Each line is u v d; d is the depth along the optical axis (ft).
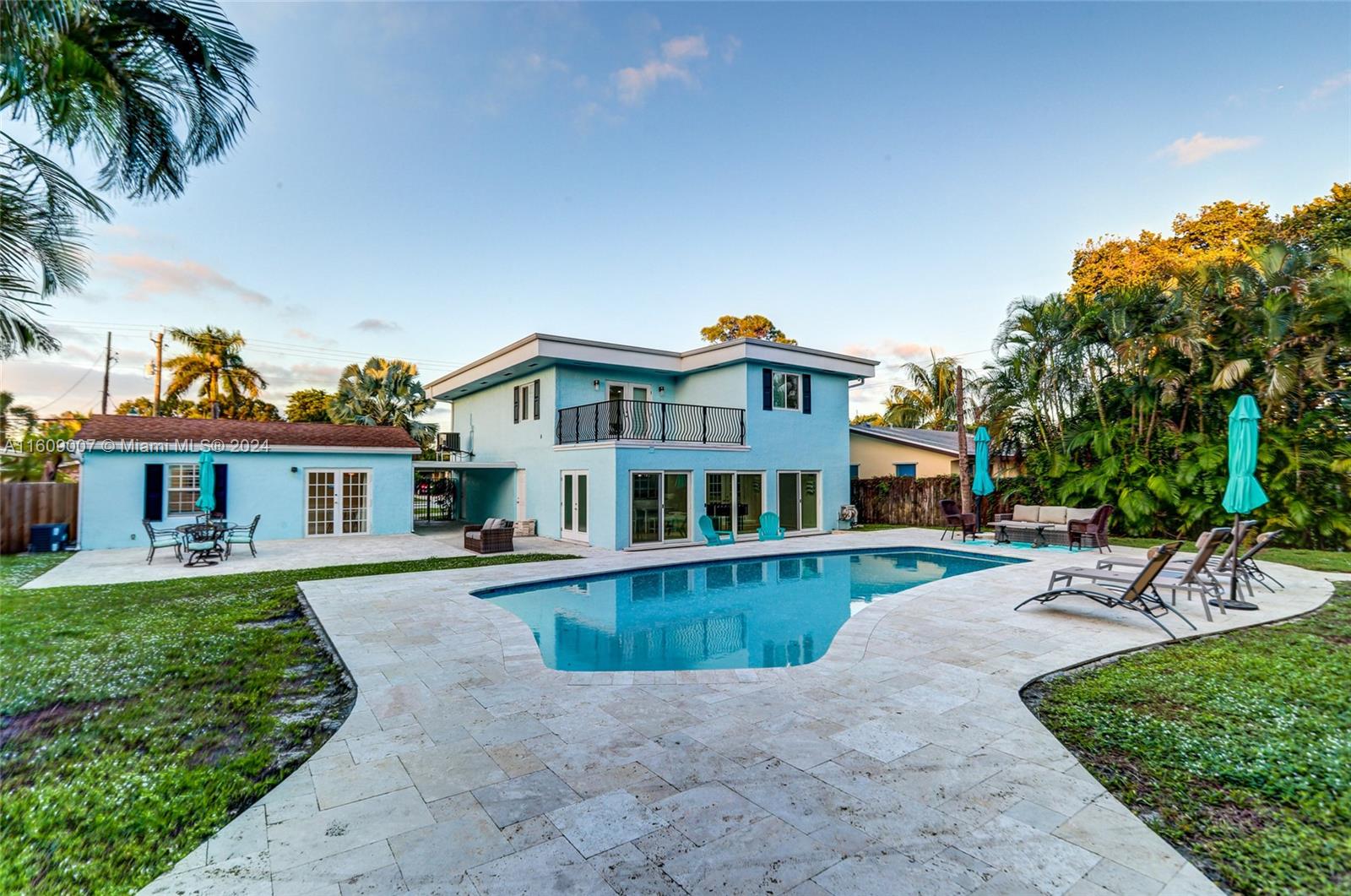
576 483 49.42
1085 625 22.03
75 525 47.21
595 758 11.76
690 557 40.37
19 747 12.39
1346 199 60.13
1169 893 7.64
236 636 21.15
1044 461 54.70
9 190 17.08
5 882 8.03
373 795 10.39
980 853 8.55
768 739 12.60
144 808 9.98
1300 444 41.19
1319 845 8.56
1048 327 52.42
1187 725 12.96
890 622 22.50
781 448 54.80
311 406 116.26
